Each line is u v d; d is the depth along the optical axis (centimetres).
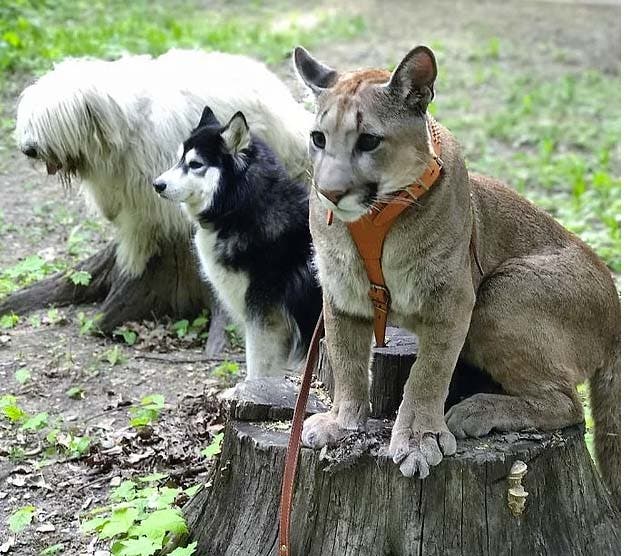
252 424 235
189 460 281
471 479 217
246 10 820
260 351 304
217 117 335
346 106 202
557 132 600
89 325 341
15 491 272
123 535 251
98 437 291
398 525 218
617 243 424
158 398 298
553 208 472
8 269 368
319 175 203
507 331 225
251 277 302
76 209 418
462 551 219
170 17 718
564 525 226
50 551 252
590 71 758
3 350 331
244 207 297
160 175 309
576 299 230
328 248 215
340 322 221
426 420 216
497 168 527
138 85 330
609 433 244
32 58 537
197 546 236
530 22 910
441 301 212
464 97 663
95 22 652
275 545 226
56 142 321
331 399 242
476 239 224
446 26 863
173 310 349
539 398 228
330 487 220
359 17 814
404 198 205
